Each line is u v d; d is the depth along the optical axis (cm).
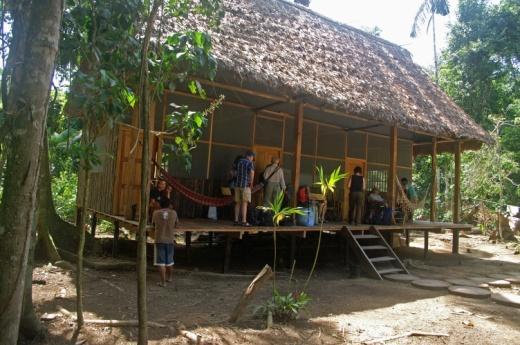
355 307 626
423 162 2370
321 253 1132
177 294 635
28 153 301
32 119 299
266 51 893
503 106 2506
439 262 1142
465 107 2405
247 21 997
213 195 973
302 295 562
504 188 2056
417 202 1205
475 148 1387
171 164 920
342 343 466
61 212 1293
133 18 425
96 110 376
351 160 1280
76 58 391
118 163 839
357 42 1339
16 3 339
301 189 931
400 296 717
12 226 304
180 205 927
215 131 989
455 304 677
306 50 1041
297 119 900
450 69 2455
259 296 662
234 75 722
